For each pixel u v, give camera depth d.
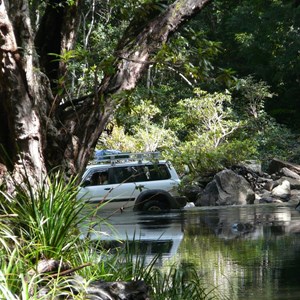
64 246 10.12
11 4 12.24
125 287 9.08
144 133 40.91
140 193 29.33
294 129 58.69
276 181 39.44
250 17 56.69
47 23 14.05
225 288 12.16
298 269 13.78
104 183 29.20
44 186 11.12
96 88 12.90
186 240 18.89
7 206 10.62
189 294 11.10
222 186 35.03
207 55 13.19
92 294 8.73
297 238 18.56
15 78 12.09
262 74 59.72
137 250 13.21
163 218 26.42
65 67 13.99
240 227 22.19
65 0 13.91
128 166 29.42
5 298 7.77
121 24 30.55
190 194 35.75
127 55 13.48
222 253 16.14
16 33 12.26
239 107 50.72
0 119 12.55
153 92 14.30
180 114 47.19
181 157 17.33
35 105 12.34
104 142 41.06
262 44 57.47
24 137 12.19
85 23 35.03
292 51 55.41
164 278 11.34
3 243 8.91
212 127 44.00
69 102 13.59
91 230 10.84
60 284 8.52
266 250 16.44
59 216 10.14
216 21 61.94
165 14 13.77
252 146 41.12
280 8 54.94
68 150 12.98
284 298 11.28
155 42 13.58
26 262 9.08
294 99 60.47
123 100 13.45
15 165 12.17
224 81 13.10
